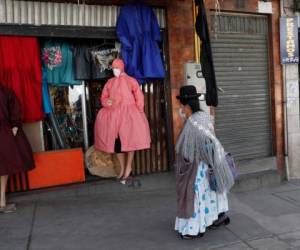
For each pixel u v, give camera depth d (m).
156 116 6.34
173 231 4.67
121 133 5.58
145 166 6.33
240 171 6.97
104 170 6.07
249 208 5.61
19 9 5.36
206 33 5.70
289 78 7.30
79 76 5.94
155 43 5.96
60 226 4.80
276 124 7.28
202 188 4.31
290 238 4.53
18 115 5.11
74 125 6.52
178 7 6.29
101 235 4.55
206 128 4.24
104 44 6.08
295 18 7.18
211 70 5.74
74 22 5.66
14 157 5.05
